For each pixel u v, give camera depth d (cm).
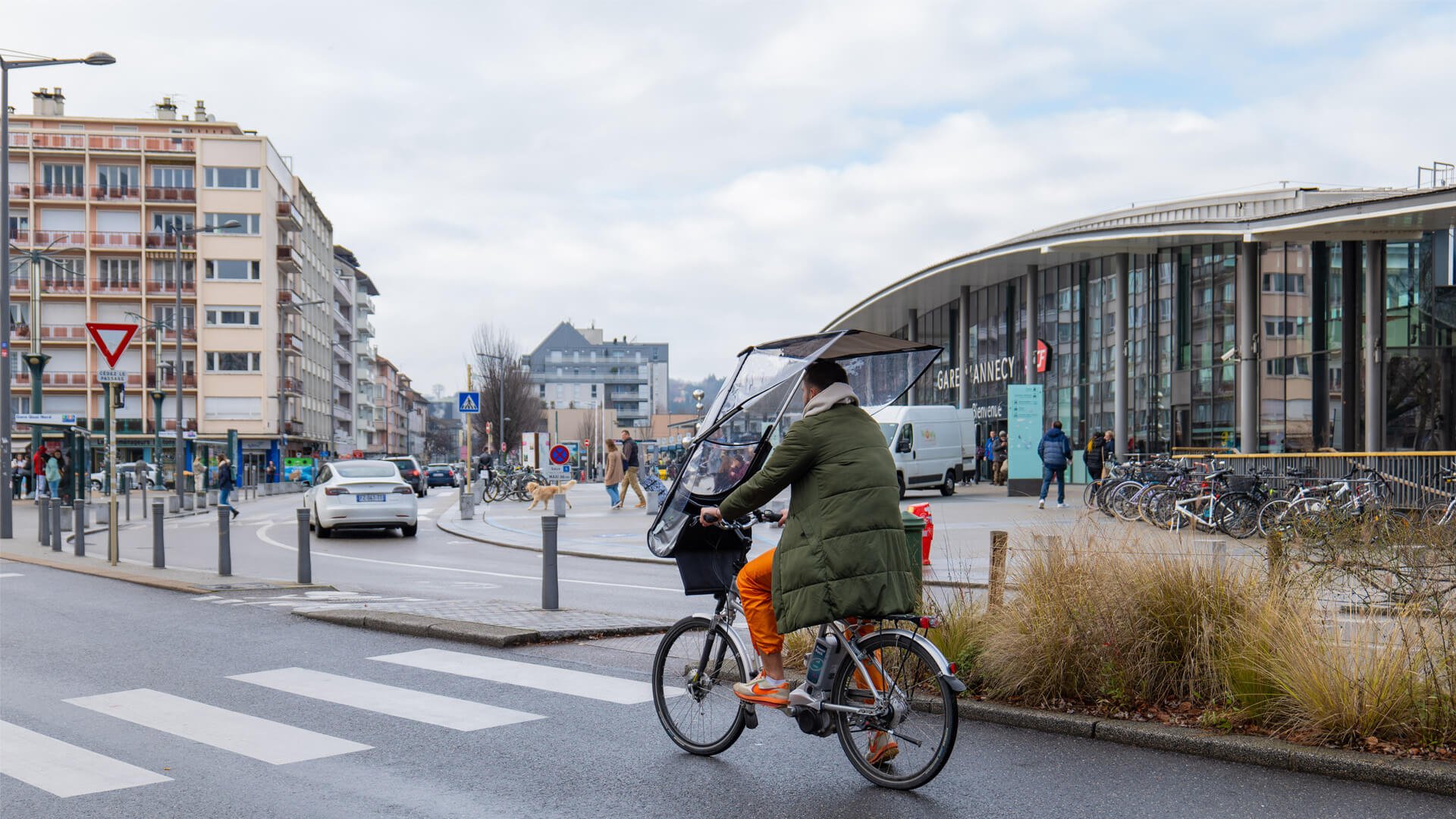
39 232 7175
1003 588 687
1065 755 550
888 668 500
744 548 562
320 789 503
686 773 529
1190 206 4194
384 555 1836
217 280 7300
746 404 541
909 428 2964
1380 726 527
